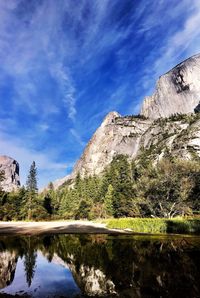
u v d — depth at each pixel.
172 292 6.70
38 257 12.53
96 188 92.06
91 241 19.00
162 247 14.97
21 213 79.19
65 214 85.81
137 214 51.75
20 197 82.75
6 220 76.38
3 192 85.12
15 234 26.20
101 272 9.03
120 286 7.32
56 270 9.55
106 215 66.94
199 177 44.25
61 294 6.78
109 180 80.00
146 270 9.11
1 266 10.41
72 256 12.60
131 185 62.22
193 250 13.66
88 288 7.20
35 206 80.88
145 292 6.78
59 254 13.30
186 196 43.25
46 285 7.62
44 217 79.06
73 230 31.03
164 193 44.78
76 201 92.31
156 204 47.16
